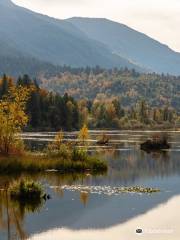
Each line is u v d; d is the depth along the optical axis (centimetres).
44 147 13438
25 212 5228
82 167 8962
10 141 9606
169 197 6119
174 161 10931
